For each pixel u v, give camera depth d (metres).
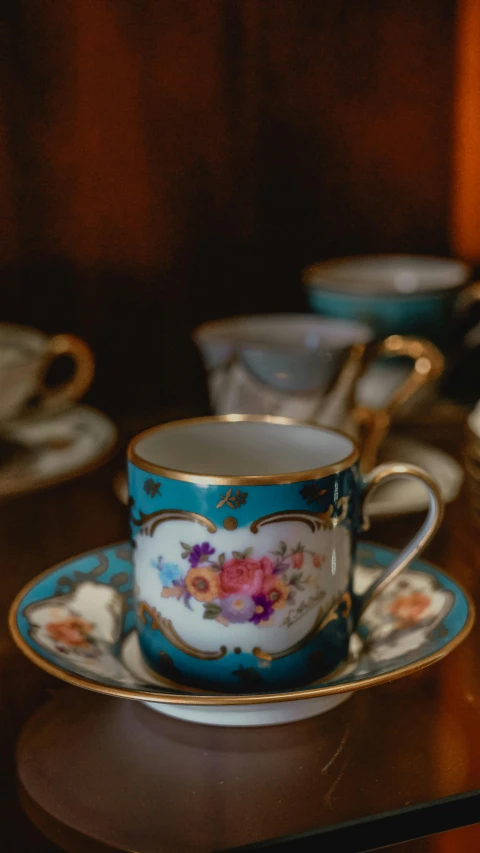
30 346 0.52
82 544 0.46
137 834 0.31
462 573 0.43
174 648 0.35
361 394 0.52
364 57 0.58
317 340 0.51
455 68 0.59
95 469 0.53
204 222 0.59
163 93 0.56
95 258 0.58
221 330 0.52
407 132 0.60
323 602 0.35
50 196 0.56
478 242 0.63
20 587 0.42
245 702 0.32
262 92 0.58
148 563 0.35
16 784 0.32
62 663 0.34
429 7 0.58
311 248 0.61
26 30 0.53
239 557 0.34
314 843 0.31
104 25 0.54
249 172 0.59
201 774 0.33
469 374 0.63
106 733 0.34
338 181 0.60
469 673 0.38
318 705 0.35
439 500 0.36
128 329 0.60
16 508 0.49
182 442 0.38
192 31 0.56
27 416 0.55
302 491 0.34
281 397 0.49
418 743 0.34
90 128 0.56
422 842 0.32
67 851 0.30
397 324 0.52
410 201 0.62
